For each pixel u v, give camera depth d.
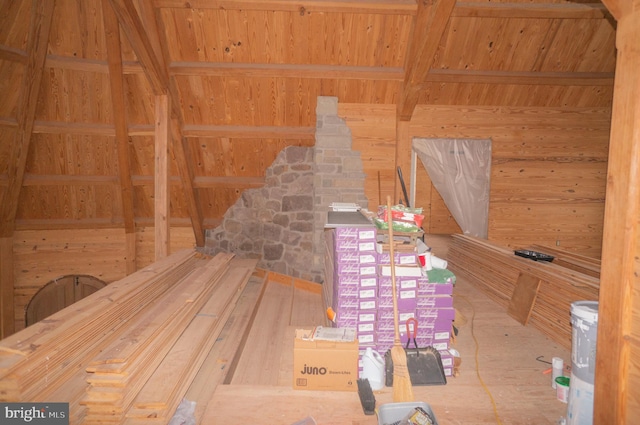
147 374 2.89
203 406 3.01
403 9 5.10
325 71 5.84
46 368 2.68
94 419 2.47
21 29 4.95
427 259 3.59
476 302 5.39
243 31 5.39
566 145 6.96
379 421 2.60
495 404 2.97
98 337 3.36
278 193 7.12
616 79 2.17
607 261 2.22
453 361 3.37
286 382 3.33
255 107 6.31
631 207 2.08
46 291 7.30
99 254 7.52
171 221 7.70
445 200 7.00
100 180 6.81
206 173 7.14
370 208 6.62
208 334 3.92
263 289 6.32
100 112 6.11
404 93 6.02
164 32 5.29
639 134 2.05
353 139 6.52
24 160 6.04
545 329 4.31
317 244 6.64
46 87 5.67
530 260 5.09
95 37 5.43
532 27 5.58
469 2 5.18
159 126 5.62
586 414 2.50
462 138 6.83
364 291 3.47
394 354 2.94
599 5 5.16
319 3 4.99
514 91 6.60
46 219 7.17
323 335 3.18
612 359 2.18
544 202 7.07
